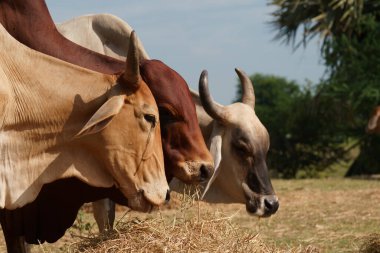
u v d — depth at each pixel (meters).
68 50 7.42
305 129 29.61
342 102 28.33
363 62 27.55
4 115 6.41
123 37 8.67
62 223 7.22
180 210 7.98
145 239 6.71
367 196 15.36
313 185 18.75
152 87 7.58
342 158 29.98
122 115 6.59
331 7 27.84
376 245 8.79
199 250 6.77
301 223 11.80
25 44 7.32
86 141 6.61
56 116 6.57
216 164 8.79
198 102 9.19
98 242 6.86
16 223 7.21
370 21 27.50
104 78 6.65
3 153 6.45
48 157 6.59
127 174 6.63
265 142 8.99
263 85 56.62
